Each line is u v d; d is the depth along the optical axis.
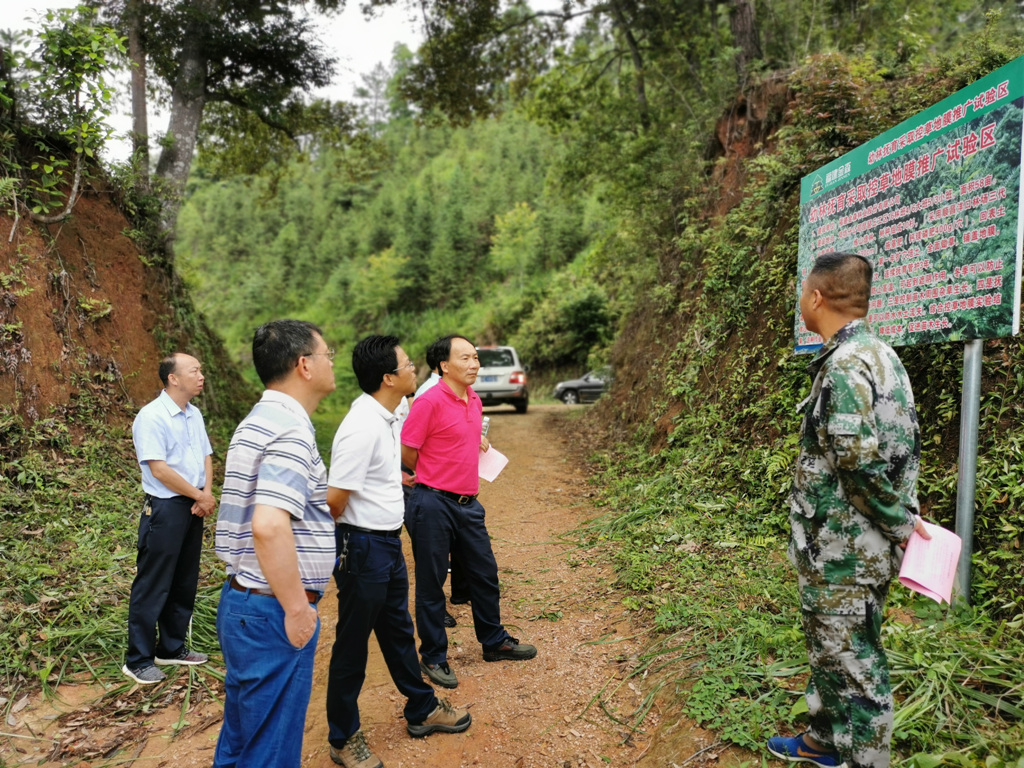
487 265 37.53
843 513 2.05
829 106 6.38
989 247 3.12
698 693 2.77
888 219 3.90
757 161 6.98
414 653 2.77
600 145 14.05
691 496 5.50
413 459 3.28
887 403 2.05
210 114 12.87
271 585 1.82
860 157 4.22
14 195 5.92
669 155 10.69
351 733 2.58
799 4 11.41
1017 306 2.96
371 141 14.46
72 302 6.38
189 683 3.22
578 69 15.55
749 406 5.78
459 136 58.88
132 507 5.21
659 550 4.65
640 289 11.47
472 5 12.62
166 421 3.34
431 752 2.75
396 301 38.91
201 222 60.97
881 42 10.74
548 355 25.23
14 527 4.41
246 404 10.37
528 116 15.78
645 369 9.32
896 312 3.79
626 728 2.82
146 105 9.18
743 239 7.23
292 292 46.47
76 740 2.83
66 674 3.28
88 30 6.04
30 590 3.75
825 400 2.06
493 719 2.96
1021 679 2.47
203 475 3.54
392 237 44.75
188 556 3.46
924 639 2.80
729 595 3.66
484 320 31.66
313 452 1.97
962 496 3.19
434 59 13.41
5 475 4.90
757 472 5.12
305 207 55.59
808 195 4.91
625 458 7.65
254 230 56.34
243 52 9.89
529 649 3.50
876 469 1.93
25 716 2.96
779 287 6.04
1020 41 5.09
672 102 13.08
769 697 2.68
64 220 6.77
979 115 3.20
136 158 7.93
